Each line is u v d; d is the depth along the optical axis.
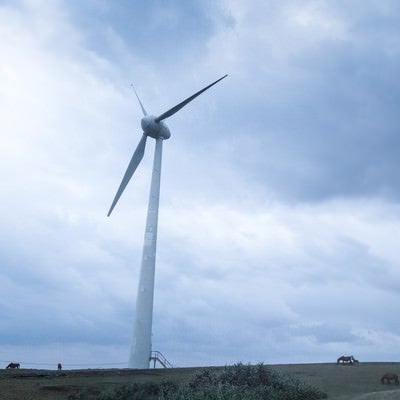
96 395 24.86
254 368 25.83
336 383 26.86
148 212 53.91
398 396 19.59
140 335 48.19
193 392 22.41
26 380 30.20
